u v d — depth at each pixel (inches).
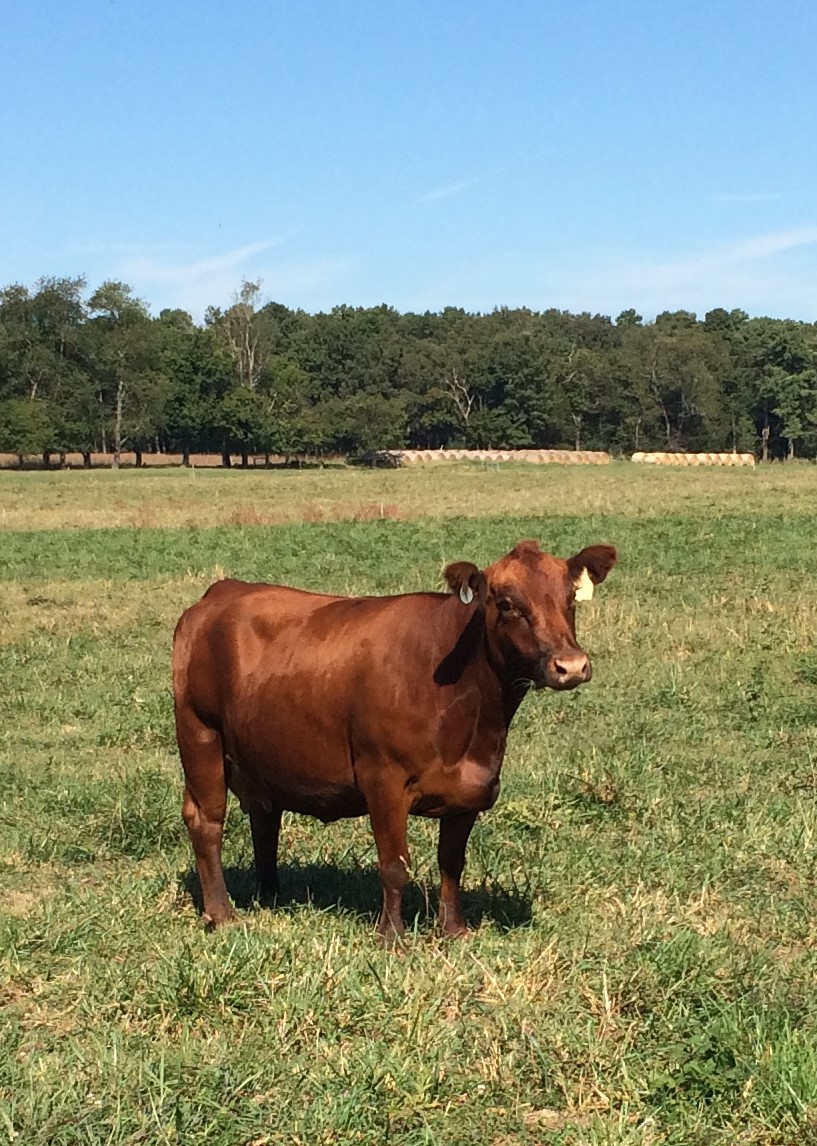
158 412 4165.8
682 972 240.2
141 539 1288.1
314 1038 219.3
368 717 259.4
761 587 799.7
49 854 346.3
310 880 316.2
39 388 4163.4
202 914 293.3
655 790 383.2
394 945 261.9
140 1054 214.1
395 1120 194.1
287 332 6397.6
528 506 1706.4
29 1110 192.9
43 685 577.3
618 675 562.9
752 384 5221.5
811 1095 192.4
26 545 1241.4
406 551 1114.1
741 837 339.9
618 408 5216.5
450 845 271.0
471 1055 211.9
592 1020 221.3
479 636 253.9
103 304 4168.3
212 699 288.2
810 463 4571.9
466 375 5246.1
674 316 7834.6
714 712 499.2
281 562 1038.4
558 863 321.4
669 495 1925.4
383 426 4367.6
